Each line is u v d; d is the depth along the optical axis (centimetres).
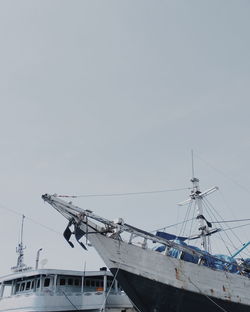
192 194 3456
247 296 2277
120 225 1945
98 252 1861
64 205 1841
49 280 2873
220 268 2325
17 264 3394
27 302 2703
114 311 2889
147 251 1986
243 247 2870
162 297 1947
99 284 3153
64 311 2741
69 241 1822
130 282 1883
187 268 2072
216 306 2083
